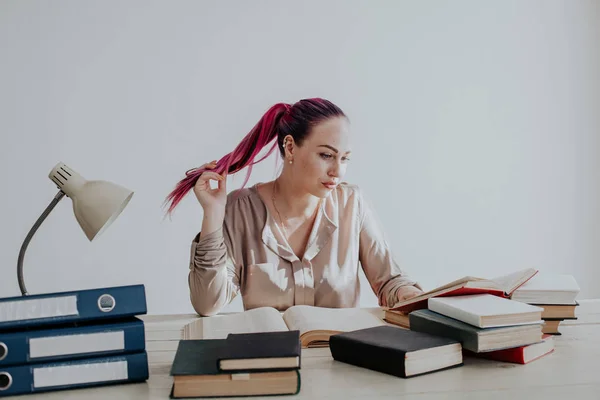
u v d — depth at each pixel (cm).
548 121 372
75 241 342
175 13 346
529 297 151
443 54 364
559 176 374
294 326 150
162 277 348
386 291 205
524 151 371
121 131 345
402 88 362
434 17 363
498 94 368
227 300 189
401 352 122
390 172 364
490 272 372
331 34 357
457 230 369
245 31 351
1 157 338
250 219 204
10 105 338
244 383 114
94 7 341
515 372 126
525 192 372
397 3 360
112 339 118
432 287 368
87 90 342
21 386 115
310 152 195
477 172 369
